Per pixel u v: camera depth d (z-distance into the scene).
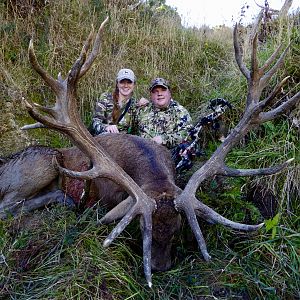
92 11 3.79
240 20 3.81
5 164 2.47
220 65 3.64
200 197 2.25
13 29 3.40
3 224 2.17
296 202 2.29
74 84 1.83
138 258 1.93
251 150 2.52
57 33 3.49
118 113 2.83
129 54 3.62
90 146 1.89
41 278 1.72
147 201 1.85
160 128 2.75
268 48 3.01
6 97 3.04
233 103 2.84
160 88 2.74
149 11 4.16
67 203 2.27
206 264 1.92
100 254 1.81
